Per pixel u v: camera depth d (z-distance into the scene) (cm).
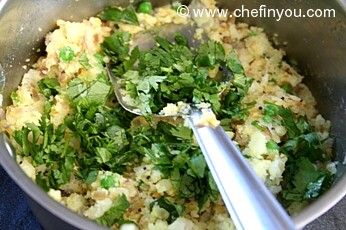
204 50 37
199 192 31
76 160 33
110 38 38
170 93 34
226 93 35
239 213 26
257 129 34
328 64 36
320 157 34
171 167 32
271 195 26
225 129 34
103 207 30
